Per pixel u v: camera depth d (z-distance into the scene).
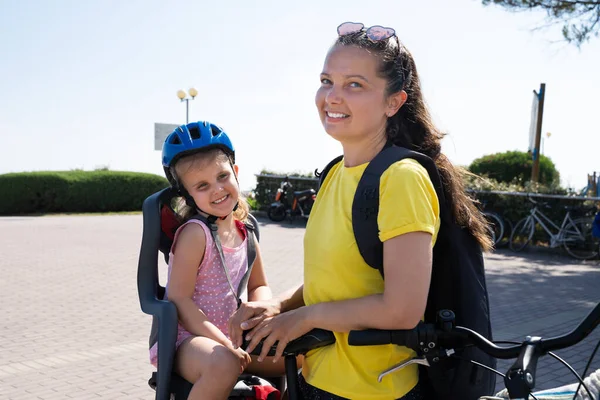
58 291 8.02
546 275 9.65
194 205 2.19
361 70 1.68
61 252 11.73
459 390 1.69
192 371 1.91
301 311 1.69
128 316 6.73
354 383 1.67
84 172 25.23
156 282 2.06
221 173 2.18
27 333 6.00
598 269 10.39
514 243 12.74
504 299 7.70
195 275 2.13
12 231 15.82
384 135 1.76
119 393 4.48
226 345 2.01
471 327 1.67
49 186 23.88
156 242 2.07
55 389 4.54
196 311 2.06
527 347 1.41
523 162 16.73
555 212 12.22
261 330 1.73
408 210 1.51
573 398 1.55
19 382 4.68
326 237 1.70
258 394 1.90
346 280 1.66
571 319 6.57
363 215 1.59
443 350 1.58
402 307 1.51
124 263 10.41
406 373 1.72
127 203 25.36
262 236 14.50
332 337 1.70
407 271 1.51
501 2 11.57
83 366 5.06
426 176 1.58
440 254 1.70
